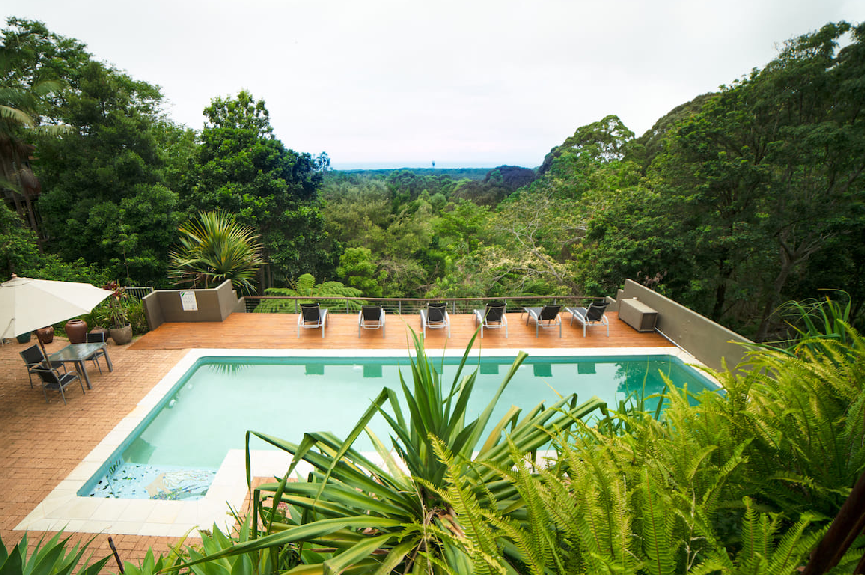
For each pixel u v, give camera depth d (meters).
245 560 1.62
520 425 1.60
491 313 9.58
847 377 1.15
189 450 6.05
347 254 28.31
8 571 1.60
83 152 16.48
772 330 14.66
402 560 1.27
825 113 12.75
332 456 1.42
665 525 0.77
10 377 7.51
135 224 16.75
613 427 1.58
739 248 12.80
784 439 1.03
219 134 19.56
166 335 9.37
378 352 8.69
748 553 0.71
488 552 0.80
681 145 13.99
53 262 14.70
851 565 0.65
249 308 14.02
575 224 19.47
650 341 9.29
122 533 4.39
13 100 14.95
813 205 12.44
